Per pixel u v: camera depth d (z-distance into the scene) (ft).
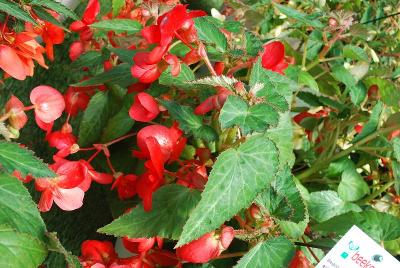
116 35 2.34
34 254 1.56
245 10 2.79
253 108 1.58
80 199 1.91
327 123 2.59
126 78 2.19
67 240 2.71
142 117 1.98
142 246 1.85
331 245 1.86
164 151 1.88
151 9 2.26
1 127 1.65
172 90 2.09
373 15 3.43
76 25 2.27
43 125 2.04
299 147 2.62
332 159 2.41
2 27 1.79
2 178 1.53
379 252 1.70
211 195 1.56
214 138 1.76
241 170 1.61
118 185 2.11
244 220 1.80
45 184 1.83
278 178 1.80
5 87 2.55
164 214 1.80
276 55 1.97
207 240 1.67
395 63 3.43
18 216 1.49
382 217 1.95
